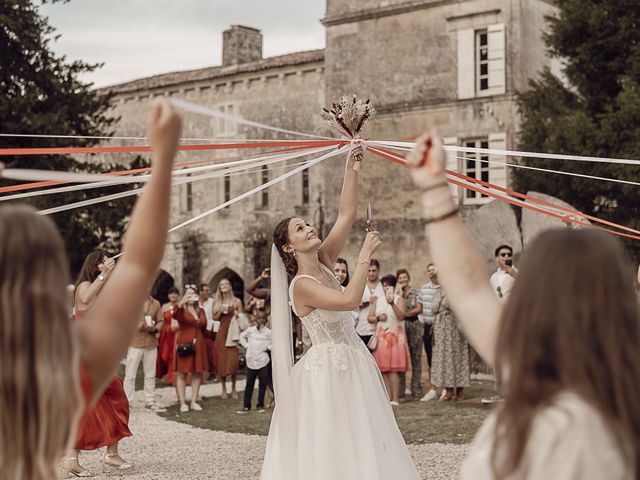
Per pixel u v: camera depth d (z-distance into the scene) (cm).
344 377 531
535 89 2073
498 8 2309
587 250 187
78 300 824
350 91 2538
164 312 1498
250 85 3073
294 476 520
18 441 180
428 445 921
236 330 1446
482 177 2330
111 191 2125
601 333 181
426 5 2411
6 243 186
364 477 506
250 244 3058
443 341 1264
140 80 3416
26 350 181
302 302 539
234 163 434
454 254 211
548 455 172
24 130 1970
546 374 183
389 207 2462
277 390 536
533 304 186
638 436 177
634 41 1819
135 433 1085
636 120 1741
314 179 2922
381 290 1270
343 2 2550
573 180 1811
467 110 2353
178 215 3281
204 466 868
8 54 2034
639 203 1778
